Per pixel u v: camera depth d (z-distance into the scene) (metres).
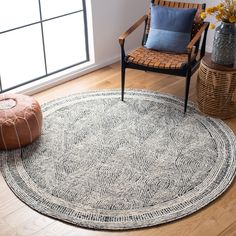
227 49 2.94
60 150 2.84
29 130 2.81
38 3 3.45
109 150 2.84
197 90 3.26
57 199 2.45
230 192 2.49
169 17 3.31
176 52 3.33
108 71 3.91
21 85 3.53
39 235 2.23
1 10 3.25
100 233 2.24
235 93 3.07
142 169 2.66
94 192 2.49
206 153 2.79
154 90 3.55
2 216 2.35
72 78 3.76
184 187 2.52
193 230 2.25
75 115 3.21
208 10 2.93
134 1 3.98
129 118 3.17
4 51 3.40
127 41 4.12
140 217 2.32
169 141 2.92
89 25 3.75
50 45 3.68
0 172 2.67
